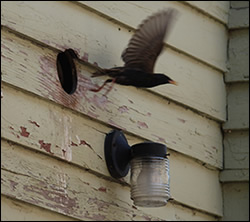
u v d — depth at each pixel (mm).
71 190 6520
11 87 6289
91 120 6785
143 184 6625
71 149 6559
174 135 7441
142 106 7219
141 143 6711
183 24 7781
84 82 6785
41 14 6590
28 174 6262
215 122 7883
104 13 7043
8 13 6383
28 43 6461
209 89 7859
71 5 6828
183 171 7508
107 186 6797
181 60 7695
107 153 6797
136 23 7277
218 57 8016
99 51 6941
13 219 6145
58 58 6805
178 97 7539
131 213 6934
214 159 7762
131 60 6164
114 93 7000
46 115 6453
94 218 6641
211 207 7664
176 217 7363
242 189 7793
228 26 8164
